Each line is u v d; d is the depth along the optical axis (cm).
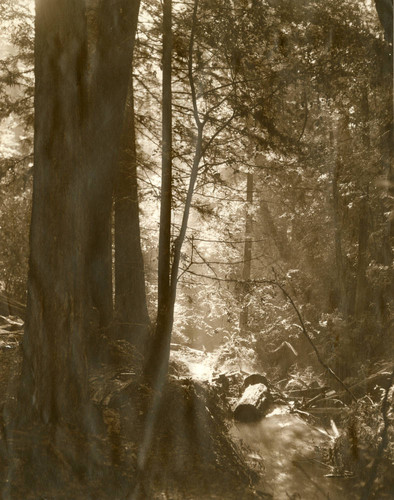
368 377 802
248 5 911
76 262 642
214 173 1012
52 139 620
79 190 637
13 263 868
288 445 802
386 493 644
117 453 602
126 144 1020
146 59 1019
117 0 758
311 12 911
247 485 649
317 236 997
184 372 1084
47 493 522
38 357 626
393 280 838
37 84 625
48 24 623
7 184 1052
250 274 1343
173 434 689
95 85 708
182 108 966
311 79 934
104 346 809
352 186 894
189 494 595
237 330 1417
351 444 718
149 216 1225
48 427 599
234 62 918
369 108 920
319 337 934
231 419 896
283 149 989
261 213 1272
